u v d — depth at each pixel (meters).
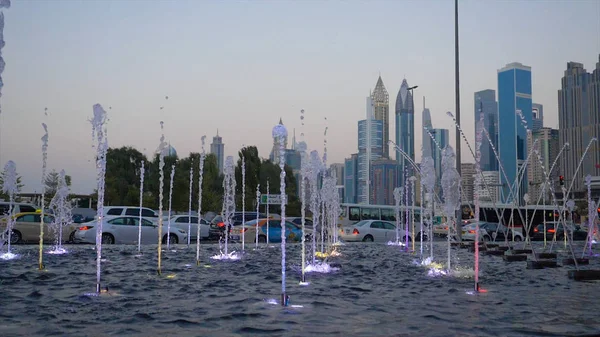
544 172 22.95
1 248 19.91
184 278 12.33
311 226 31.53
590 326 7.27
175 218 30.08
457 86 31.09
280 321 7.45
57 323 7.19
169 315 7.80
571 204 28.66
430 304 9.02
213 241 31.53
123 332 6.68
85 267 14.55
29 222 25.59
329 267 15.28
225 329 6.93
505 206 45.38
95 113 12.83
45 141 15.09
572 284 12.02
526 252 22.00
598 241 37.16
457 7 31.44
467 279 12.85
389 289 10.88
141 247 22.81
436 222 40.25
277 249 23.03
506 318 7.81
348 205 42.41
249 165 56.84
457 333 6.79
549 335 6.71
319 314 8.00
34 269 13.89
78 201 54.91
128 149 56.66
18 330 6.74
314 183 20.19
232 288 10.75
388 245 27.88
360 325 7.24
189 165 55.50
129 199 51.88
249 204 55.66
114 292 10.04
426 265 16.30
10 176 20.14
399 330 6.94
